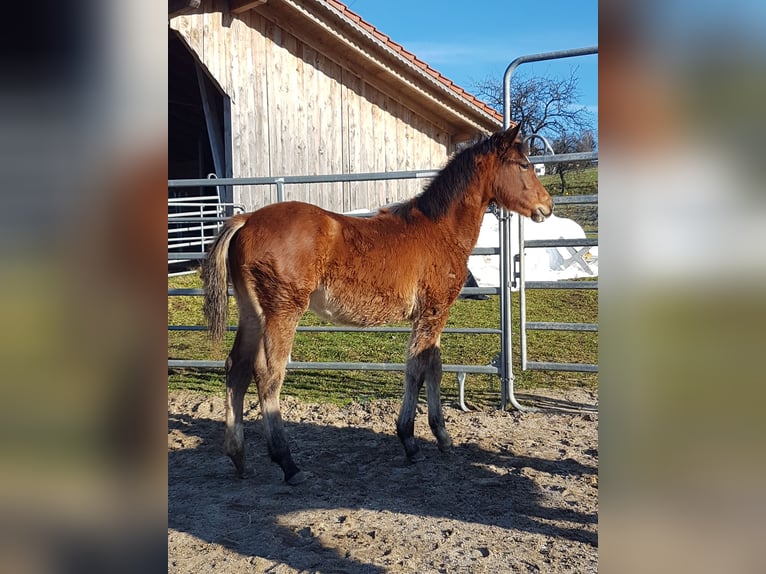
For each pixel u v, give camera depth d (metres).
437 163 12.84
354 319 4.15
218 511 3.39
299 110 11.07
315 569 2.75
